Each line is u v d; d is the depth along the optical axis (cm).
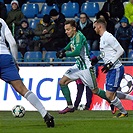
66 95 3356
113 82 2997
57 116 3203
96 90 3297
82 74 3297
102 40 2975
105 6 4638
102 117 3039
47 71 3994
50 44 4412
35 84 4000
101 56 2998
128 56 4309
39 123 2448
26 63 4047
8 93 4034
